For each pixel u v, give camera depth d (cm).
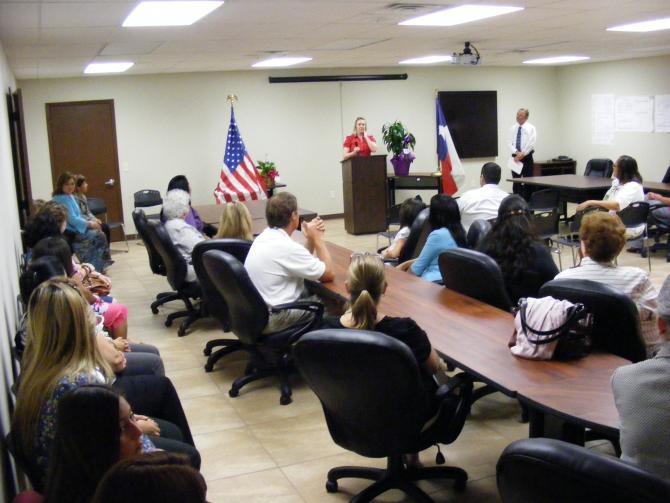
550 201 773
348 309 269
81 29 532
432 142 1190
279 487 297
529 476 150
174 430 262
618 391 167
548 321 243
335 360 227
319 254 414
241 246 428
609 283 292
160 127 1019
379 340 221
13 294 392
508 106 1251
